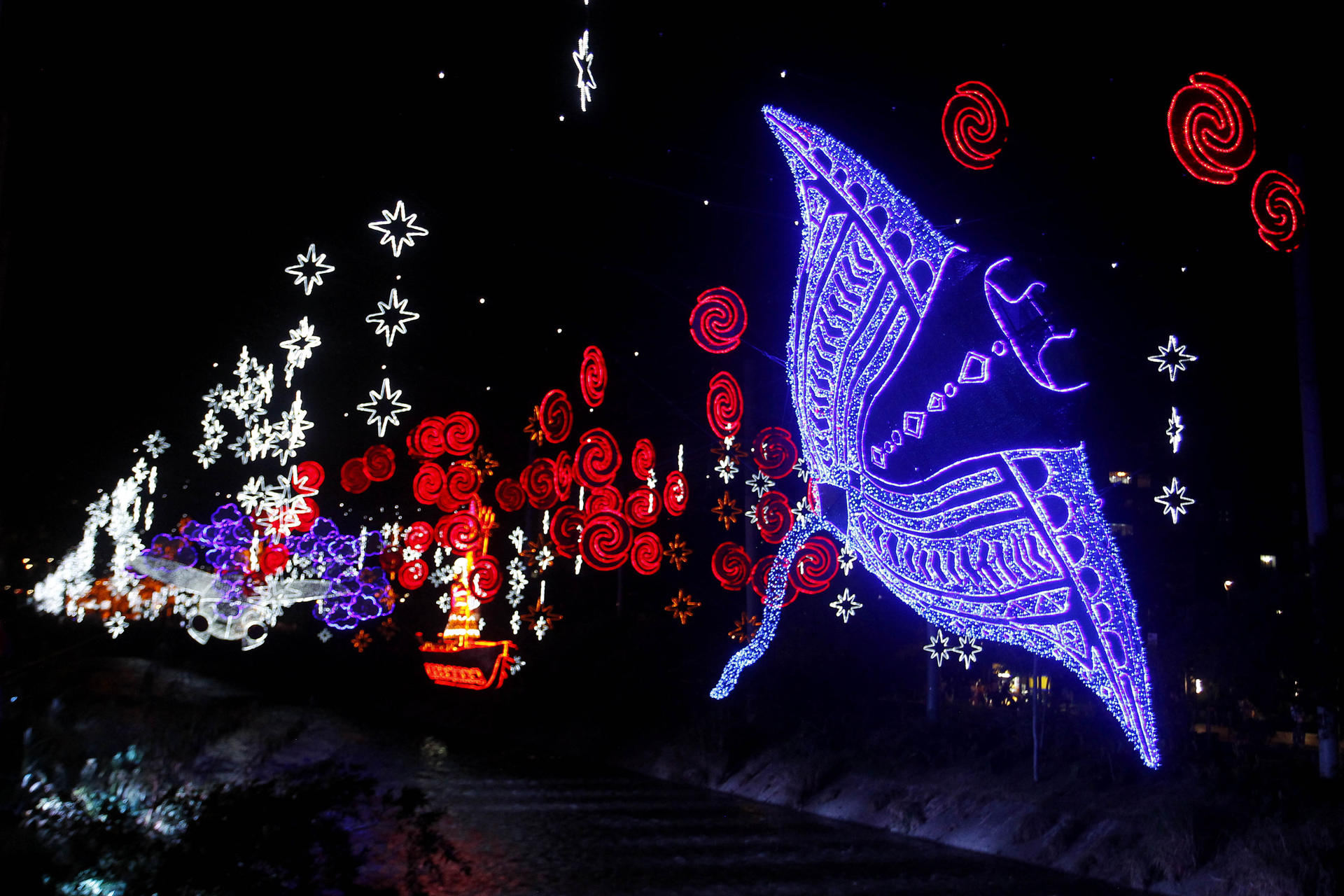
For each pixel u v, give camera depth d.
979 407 12.02
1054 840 11.84
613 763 19.33
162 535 25.95
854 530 13.25
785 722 17.86
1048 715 14.35
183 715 15.07
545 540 20.38
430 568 24.52
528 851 12.02
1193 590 13.41
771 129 13.70
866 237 12.97
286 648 33.81
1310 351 12.04
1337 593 11.07
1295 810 10.66
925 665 18.14
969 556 12.21
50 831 5.57
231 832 5.18
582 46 7.42
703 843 12.75
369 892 5.43
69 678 13.71
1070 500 11.56
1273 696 11.84
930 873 11.38
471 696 25.42
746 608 18.75
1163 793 11.88
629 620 24.95
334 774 5.72
